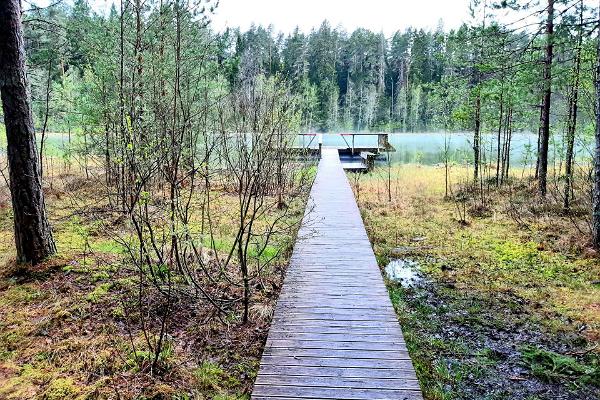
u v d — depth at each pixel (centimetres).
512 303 513
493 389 356
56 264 520
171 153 477
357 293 472
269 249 669
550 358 392
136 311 430
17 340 380
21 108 507
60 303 441
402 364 333
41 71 1032
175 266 507
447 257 690
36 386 321
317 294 469
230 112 646
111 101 650
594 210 682
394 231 849
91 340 381
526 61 865
